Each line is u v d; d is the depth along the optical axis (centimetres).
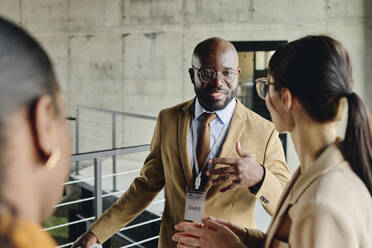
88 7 682
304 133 78
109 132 689
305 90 75
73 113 717
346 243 65
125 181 515
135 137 675
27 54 31
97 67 689
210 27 616
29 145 31
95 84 694
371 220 70
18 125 30
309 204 67
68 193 668
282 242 80
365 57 568
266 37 593
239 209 141
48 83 32
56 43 713
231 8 602
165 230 151
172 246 148
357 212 68
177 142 148
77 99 711
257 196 127
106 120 690
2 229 28
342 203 66
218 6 608
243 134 144
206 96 142
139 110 669
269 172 126
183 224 106
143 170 160
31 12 722
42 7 714
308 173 74
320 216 65
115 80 678
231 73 141
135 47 660
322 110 74
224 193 140
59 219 640
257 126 146
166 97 650
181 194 146
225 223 108
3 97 29
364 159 71
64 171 36
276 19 587
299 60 75
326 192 68
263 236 110
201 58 141
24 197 31
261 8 590
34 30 723
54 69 34
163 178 158
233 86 143
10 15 733
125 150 269
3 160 30
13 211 30
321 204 66
